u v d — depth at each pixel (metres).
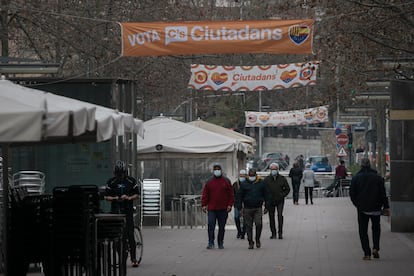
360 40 35.34
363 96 43.12
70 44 42.47
